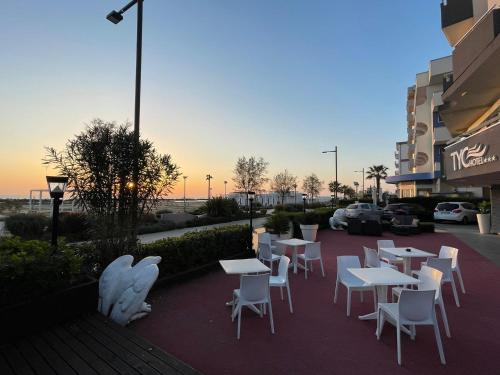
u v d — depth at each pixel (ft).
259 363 11.41
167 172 19.52
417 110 117.29
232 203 83.30
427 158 115.24
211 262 25.00
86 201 17.48
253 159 102.32
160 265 20.74
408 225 49.70
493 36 29.19
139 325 14.71
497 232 48.32
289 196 141.90
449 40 53.31
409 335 13.60
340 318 15.66
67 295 12.66
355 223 48.73
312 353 12.13
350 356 11.89
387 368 11.06
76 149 17.29
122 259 15.20
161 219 68.28
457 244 39.22
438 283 13.91
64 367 9.21
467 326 14.64
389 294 19.35
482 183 52.80
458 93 41.37
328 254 33.30
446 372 10.80
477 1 44.06
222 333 13.91
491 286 21.12
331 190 203.10
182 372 8.93
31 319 11.52
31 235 42.50
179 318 15.56
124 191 18.26
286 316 15.94
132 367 9.19
